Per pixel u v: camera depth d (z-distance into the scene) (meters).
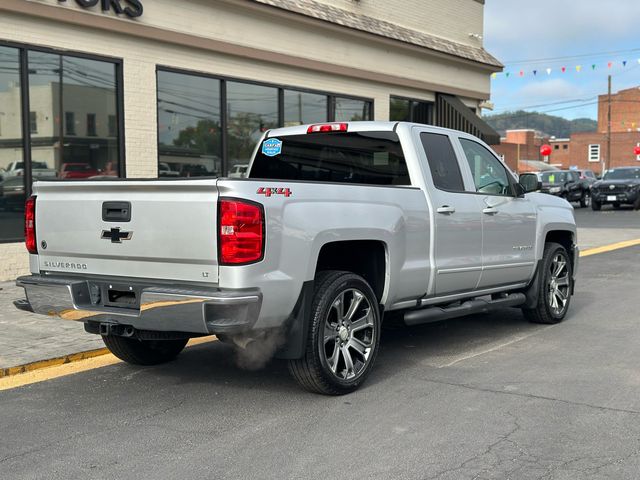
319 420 4.66
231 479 3.76
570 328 7.49
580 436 4.31
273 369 5.96
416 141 6.12
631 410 4.77
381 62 15.79
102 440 4.35
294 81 13.73
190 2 11.44
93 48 10.23
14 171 9.57
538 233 7.35
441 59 17.69
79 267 5.10
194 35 11.48
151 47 11.02
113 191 4.83
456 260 6.25
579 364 5.98
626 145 73.75
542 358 6.21
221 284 4.43
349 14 14.86
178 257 4.57
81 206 4.99
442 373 5.77
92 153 10.41
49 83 9.82
